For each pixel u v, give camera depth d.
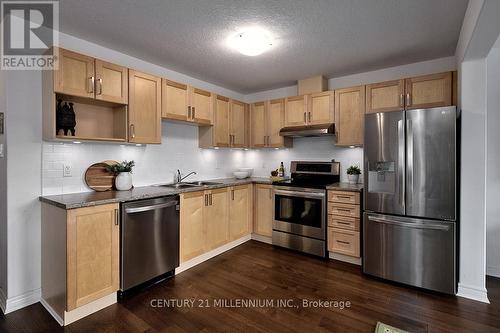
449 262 2.33
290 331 1.87
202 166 3.84
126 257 2.25
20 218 2.13
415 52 2.83
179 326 1.92
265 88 4.24
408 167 2.48
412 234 2.47
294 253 3.38
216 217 3.24
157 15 2.11
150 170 3.17
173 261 2.68
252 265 2.99
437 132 2.35
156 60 3.05
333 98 3.41
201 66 3.24
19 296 2.13
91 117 2.58
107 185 2.70
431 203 2.39
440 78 2.74
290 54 2.88
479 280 2.26
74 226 1.93
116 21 2.20
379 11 2.05
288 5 1.97
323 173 3.71
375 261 2.68
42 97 2.23
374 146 2.66
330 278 2.68
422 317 2.02
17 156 2.11
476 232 2.26
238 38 2.44
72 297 1.93
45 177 2.29
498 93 2.69
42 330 1.88
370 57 2.96
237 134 3.96
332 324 1.94
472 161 2.26
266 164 4.43
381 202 2.63
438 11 2.04
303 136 3.87
